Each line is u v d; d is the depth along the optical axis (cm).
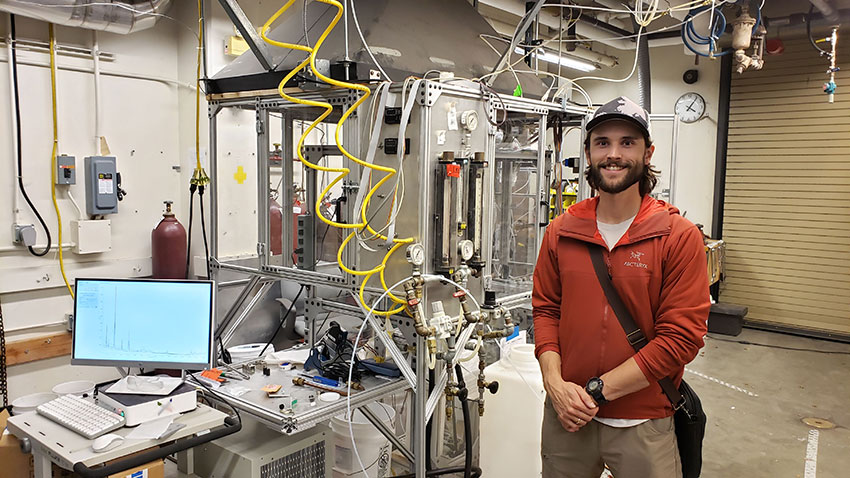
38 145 310
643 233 165
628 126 162
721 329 586
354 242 236
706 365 487
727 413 390
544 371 180
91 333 219
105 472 171
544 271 190
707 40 365
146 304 217
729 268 623
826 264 573
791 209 585
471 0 409
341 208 254
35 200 311
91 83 328
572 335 176
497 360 320
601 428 174
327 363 254
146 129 355
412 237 225
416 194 223
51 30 308
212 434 197
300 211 336
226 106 274
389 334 235
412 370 234
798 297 590
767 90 585
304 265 264
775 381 451
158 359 217
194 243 373
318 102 228
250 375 250
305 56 242
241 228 382
